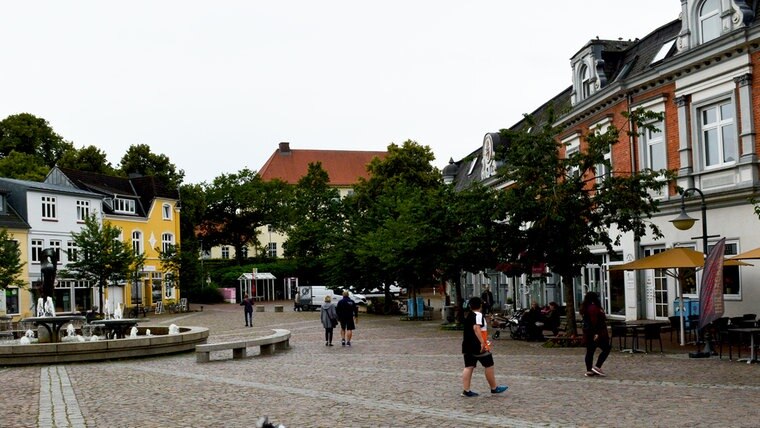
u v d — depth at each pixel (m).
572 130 34.62
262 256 88.44
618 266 21.94
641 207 22.22
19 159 65.38
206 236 87.31
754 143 23.47
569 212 21.97
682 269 21.56
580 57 33.56
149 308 59.56
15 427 11.15
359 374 16.88
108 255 49.47
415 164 65.50
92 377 17.39
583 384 14.23
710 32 25.41
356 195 64.69
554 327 25.98
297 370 18.03
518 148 22.70
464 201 24.75
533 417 10.98
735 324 19.38
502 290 47.12
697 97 25.92
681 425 10.05
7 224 49.22
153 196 66.06
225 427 10.85
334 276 51.97
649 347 21.03
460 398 12.94
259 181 89.62
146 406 12.92
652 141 28.72
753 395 12.35
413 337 28.22
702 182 25.77
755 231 23.61
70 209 55.28
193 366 19.58
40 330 25.28
